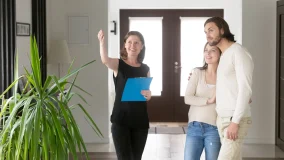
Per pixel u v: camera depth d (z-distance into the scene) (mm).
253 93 6496
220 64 3211
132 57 3604
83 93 6641
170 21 9047
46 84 2758
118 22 8914
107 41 6617
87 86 6633
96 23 6590
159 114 9086
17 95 2920
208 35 3219
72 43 6602
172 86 9117
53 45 6184
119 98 3549
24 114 2648
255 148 6254
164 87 9102
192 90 3418
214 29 3186
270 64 6453
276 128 6426
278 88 6348
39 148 2814
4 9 4492
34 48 2713
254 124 6527
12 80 4570
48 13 6453
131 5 8922
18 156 2643
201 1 8812
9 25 4547
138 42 3584
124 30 9055
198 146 3385
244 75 3055
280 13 6215
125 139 3539
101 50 3479
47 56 6215
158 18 9023
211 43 3223
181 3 8852
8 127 2707
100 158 5703
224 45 3221
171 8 8930
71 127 2777
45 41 6008
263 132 6543
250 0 6395
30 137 2609
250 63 3088
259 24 6406
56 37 6602
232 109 3148
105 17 6578
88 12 6578
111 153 5988
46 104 2736
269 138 6547
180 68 9102
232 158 3150
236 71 3102
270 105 6500
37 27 5648
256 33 6414
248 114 3184
